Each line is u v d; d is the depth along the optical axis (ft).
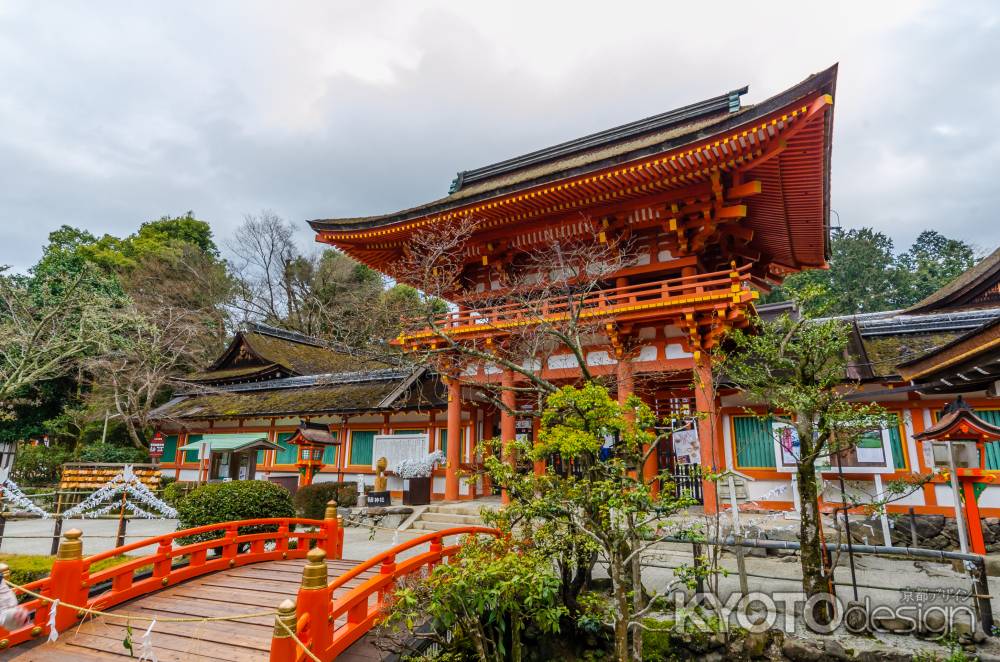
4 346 65.77
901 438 41.83
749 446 45.65
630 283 55.01
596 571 29.84
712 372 44.42
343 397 70.38
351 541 43.78
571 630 24.70
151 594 26.14
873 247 170.91
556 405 22.63
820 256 61.52
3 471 38.32
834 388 25.29
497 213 52.85
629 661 19.65
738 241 55.93
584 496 21.45
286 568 31.17
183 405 86.84
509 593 21.35
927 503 39.47
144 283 115.44
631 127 70.08
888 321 51.29
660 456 56.18
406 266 64.64
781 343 24.81
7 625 18.01
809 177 45.27
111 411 81.05
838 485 41.50
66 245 124.88
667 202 48.62
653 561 32.65
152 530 52.54
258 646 20.36
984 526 38.24
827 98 35.91
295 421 72.64
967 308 59.57
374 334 77.51
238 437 62.28
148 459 83.87
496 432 64.69
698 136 40.78
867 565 32.40
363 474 64.39
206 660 19.35
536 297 57.26
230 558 31.01
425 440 61.00
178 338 85.30
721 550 24.41
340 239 61.52
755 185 44.27
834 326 23.44
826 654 21.03
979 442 27.61
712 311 43.42
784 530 35.73
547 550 24.14
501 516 24.14
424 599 21.59
